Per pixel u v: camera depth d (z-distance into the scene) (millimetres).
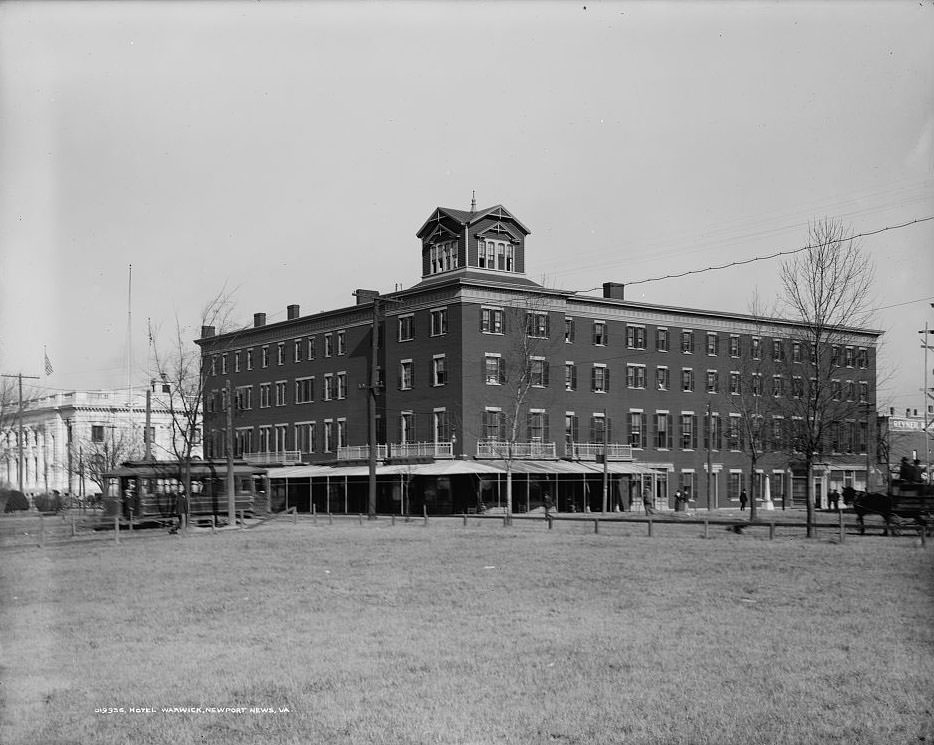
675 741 11648
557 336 81875
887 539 38250
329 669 15352
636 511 82500
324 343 93125
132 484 58969
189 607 22078
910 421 113562
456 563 30531
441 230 82375
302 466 91500
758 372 72125
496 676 14727
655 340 88875
